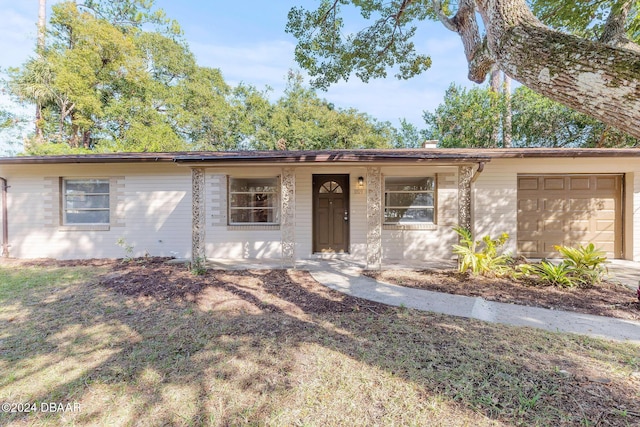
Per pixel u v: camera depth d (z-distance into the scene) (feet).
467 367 8.57
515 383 7.74
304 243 26.50
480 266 19.08
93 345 10.06
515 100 46.80
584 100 6.15
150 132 53.67
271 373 8.39
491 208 25.40
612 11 9.54
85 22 52.13
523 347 9.84
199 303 14.21
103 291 15.88
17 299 14.71
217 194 26.71
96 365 8.83
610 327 11.58
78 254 26.40
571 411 6.66
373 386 7.75
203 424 6.51
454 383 7.79
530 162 25.09
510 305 14.15
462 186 20.52
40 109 51.85
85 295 15.26
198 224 20.99
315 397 7.36
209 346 9.98
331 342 10.26
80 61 50.49
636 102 5.55
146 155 24.94
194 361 9.05
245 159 19.69
